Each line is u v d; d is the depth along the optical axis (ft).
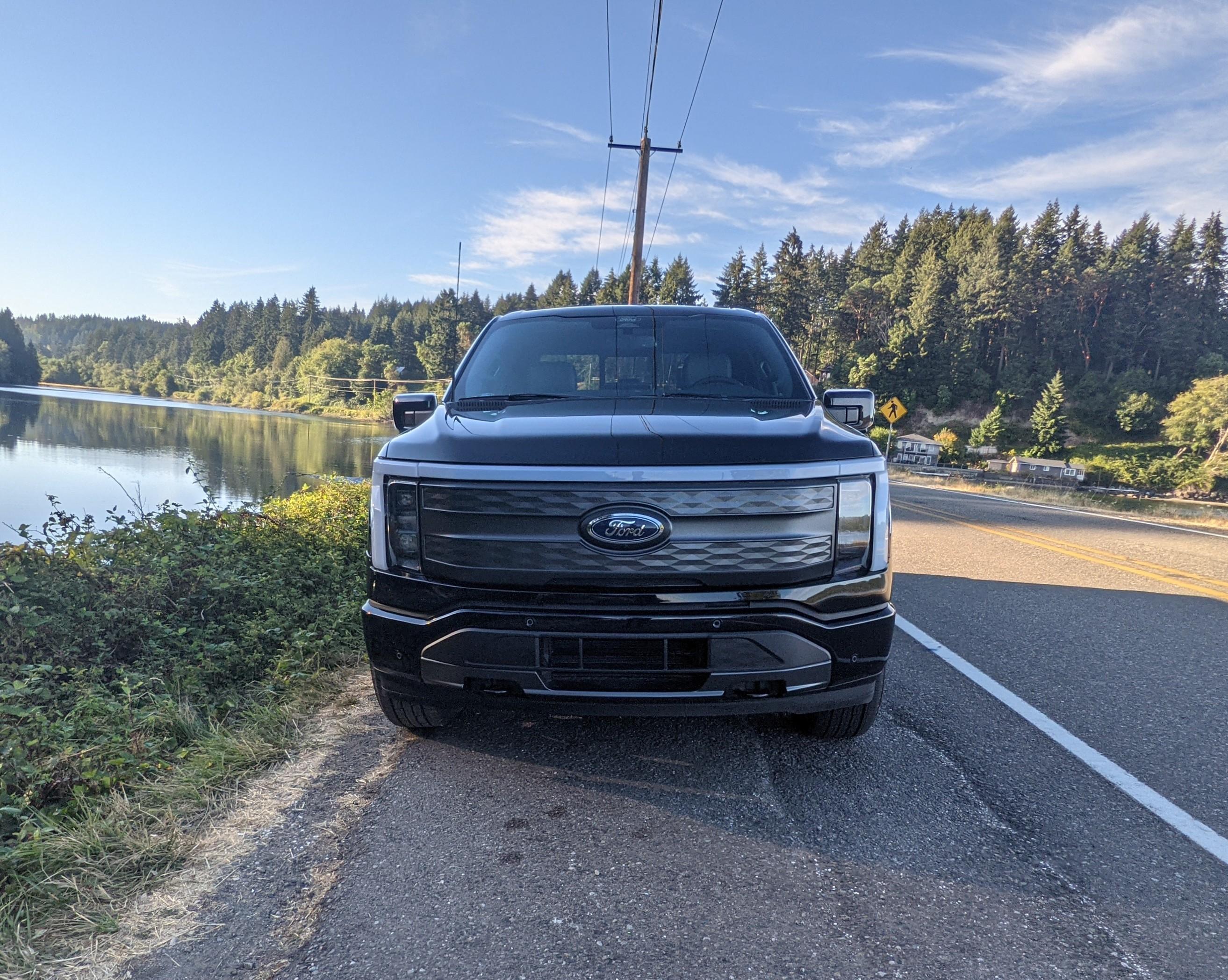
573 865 7.74
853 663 8.65
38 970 6.13
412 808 8.85
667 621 8.19
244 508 22.62
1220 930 6.91
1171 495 283.79
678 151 74.18
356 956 6.36
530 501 8.27
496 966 6.25
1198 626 18.66
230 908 6.99
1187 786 9.91
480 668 8.52
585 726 11.33
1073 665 15.08
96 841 7.75
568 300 465.88
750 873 7.66
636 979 6.11
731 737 11.03
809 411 10.62
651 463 8.27
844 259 490.49
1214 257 447.42
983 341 418.92
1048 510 53.42
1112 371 404.16
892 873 7.72
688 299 397.19
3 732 9.61
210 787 9.19
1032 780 9.94
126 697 11.27
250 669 13.23
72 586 14.15
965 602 20.61
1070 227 491.72
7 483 75.72
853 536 8.57
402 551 8.78
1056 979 6.19
